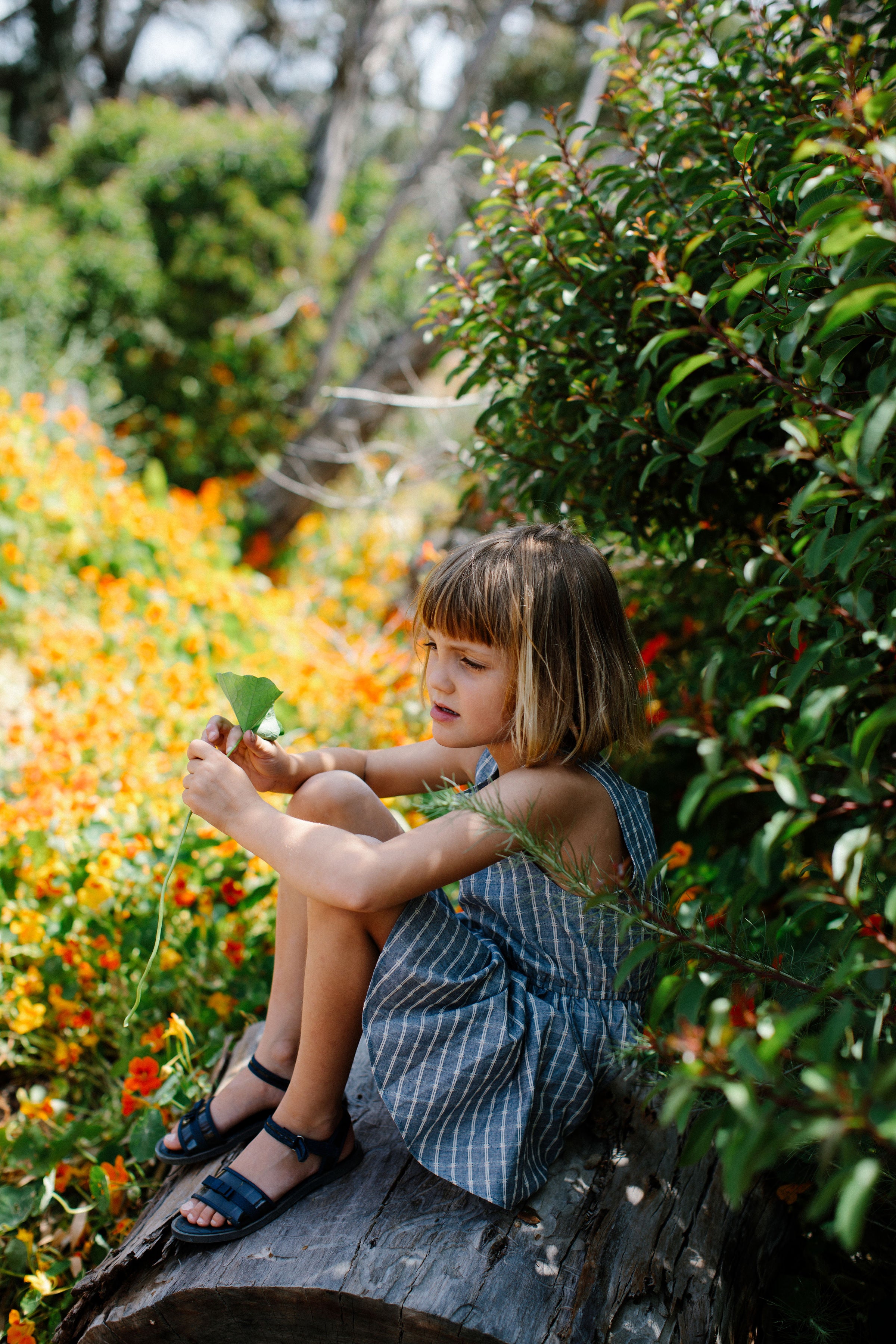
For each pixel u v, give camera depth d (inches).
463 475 98.7
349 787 57.0
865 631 40.9
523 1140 51.2
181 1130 59.2
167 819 92.7
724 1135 32.3
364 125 484.1
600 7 302.5
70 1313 53.3
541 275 72.6
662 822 98.8
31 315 291.7
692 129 66.9
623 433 72.5
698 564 93.5
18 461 162.4
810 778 72.3
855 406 55.0
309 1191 53.7
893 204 35.0
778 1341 55.7
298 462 275.1
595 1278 48.3
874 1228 55.4
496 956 55.1
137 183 339.9
